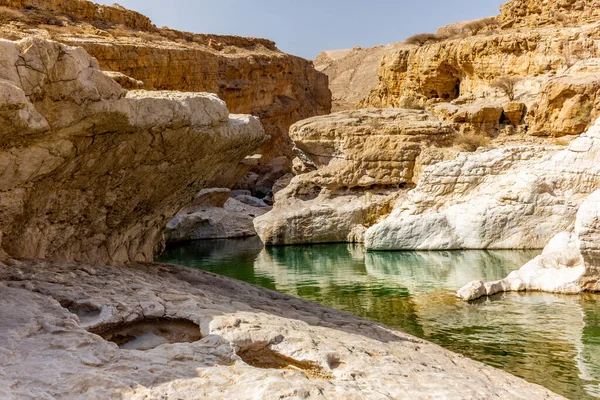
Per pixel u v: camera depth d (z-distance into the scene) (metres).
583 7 42.78
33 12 37.03
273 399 4.51
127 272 8.69
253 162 34.22
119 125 7.19
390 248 24.19
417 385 5.66
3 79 5.69
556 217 22.47
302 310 9.52
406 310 13.87
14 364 4.51
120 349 5.15
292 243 27.47
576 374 9.36
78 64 6.40
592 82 30.05
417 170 27.41
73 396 4.17
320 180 28.55
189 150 9.07
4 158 6.21
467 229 23.31
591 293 14.65
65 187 7.68
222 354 5.39
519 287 15.23
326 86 65.50
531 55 38.59
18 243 7.52
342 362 5.94
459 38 49.53
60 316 5.62
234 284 10.80
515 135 32.56
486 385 6.59
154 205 10.10
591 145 22.38
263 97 53.25
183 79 41.66
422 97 46.97
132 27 46.44
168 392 4.46
